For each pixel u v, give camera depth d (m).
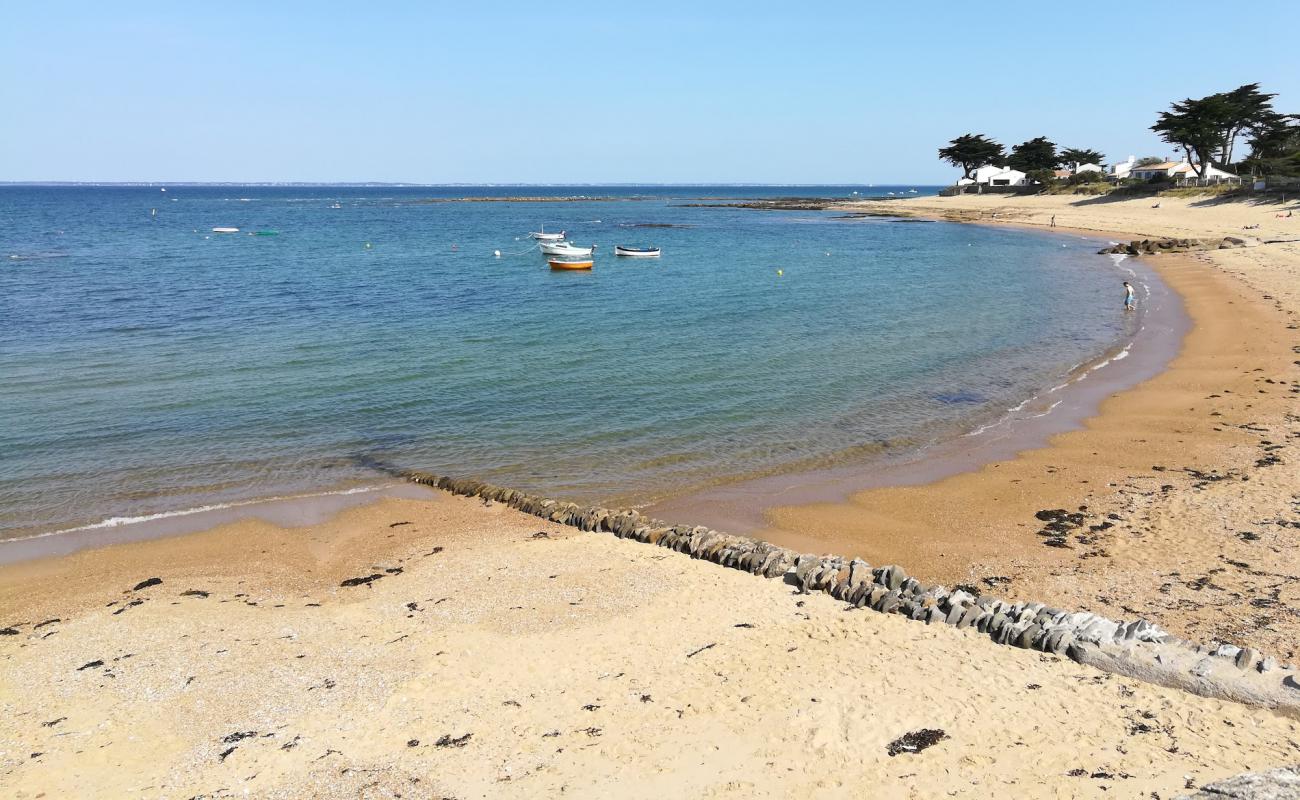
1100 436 21.80
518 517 17.52
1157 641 10.80
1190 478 18.25
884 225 113.44
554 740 9.80
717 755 9.34
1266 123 99.38
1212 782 7.95
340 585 14.54
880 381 28.33
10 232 96.25
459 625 12.86
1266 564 13.82
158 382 27.34
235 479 19.52
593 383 27.91
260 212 157.50
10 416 23.56
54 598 14.12
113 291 47.91
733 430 23.16
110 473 19.70
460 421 23.86
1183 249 64.75
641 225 116.88
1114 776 8.39
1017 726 9.51
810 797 8.55
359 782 9.13
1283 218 76.06
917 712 9.92
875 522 17.03
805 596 13.46
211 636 12.66
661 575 14.50
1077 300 45.31
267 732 10.15
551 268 61.00
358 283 53.56
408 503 18.31
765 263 67.31
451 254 74.50
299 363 30.30
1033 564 14.57
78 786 9.20
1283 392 24.48
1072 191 122.88
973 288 51.25
